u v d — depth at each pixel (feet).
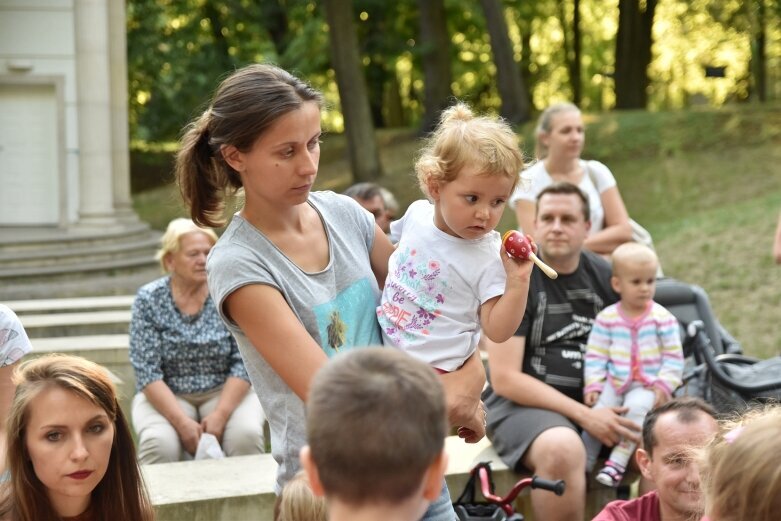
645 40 79.77
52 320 27.86
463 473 14.28
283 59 84.38
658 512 11.61
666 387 14.64
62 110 55.93
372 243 8.71
